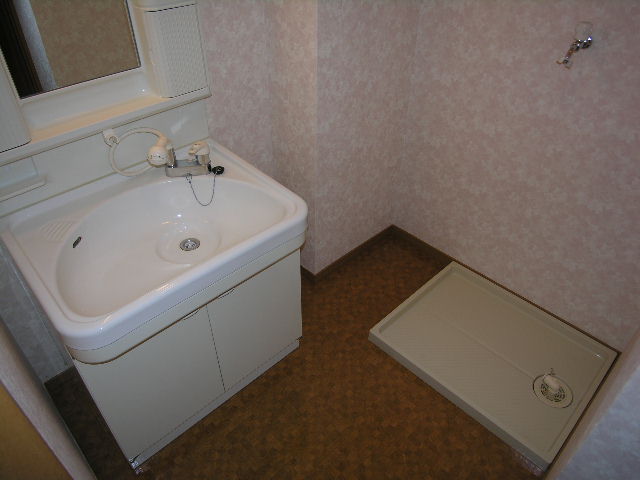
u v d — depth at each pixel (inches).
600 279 74.9
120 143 59.6
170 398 60.4
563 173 71.3
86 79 55.1
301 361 78.2
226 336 62.1
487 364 77.6
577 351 79.8
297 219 55.8
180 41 57.9
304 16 62.2
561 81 65.4
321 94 68.6
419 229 98.9
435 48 77.4
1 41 47.1
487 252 88.7
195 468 64.8
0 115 47.8
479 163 81.4
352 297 89.9
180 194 63.1
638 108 60.1
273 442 67.5
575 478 41.9
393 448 67.0
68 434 61.0
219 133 71.4
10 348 50.5
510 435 66.6
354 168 83.7
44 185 55.5
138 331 46.7
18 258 50.2
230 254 50.8
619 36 58.1
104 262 56.9
